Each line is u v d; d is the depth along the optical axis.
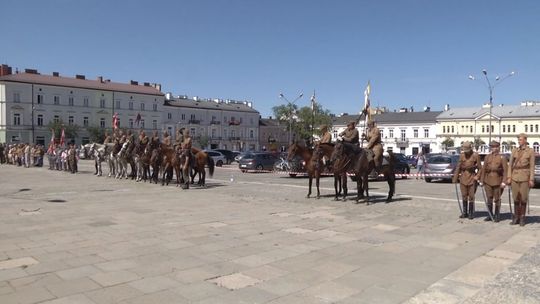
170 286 6.31
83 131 92.38
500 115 96.00
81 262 7.47
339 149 15.02
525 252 8.28
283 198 16.81
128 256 7.88
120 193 18.20
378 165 15.25
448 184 25.22
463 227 10.94
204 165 22.09
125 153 24.98
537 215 13.05
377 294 6.05
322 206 14.59
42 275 6.74
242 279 6.66
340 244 8.96
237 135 117.00
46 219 11.55
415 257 7.97
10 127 84.31
